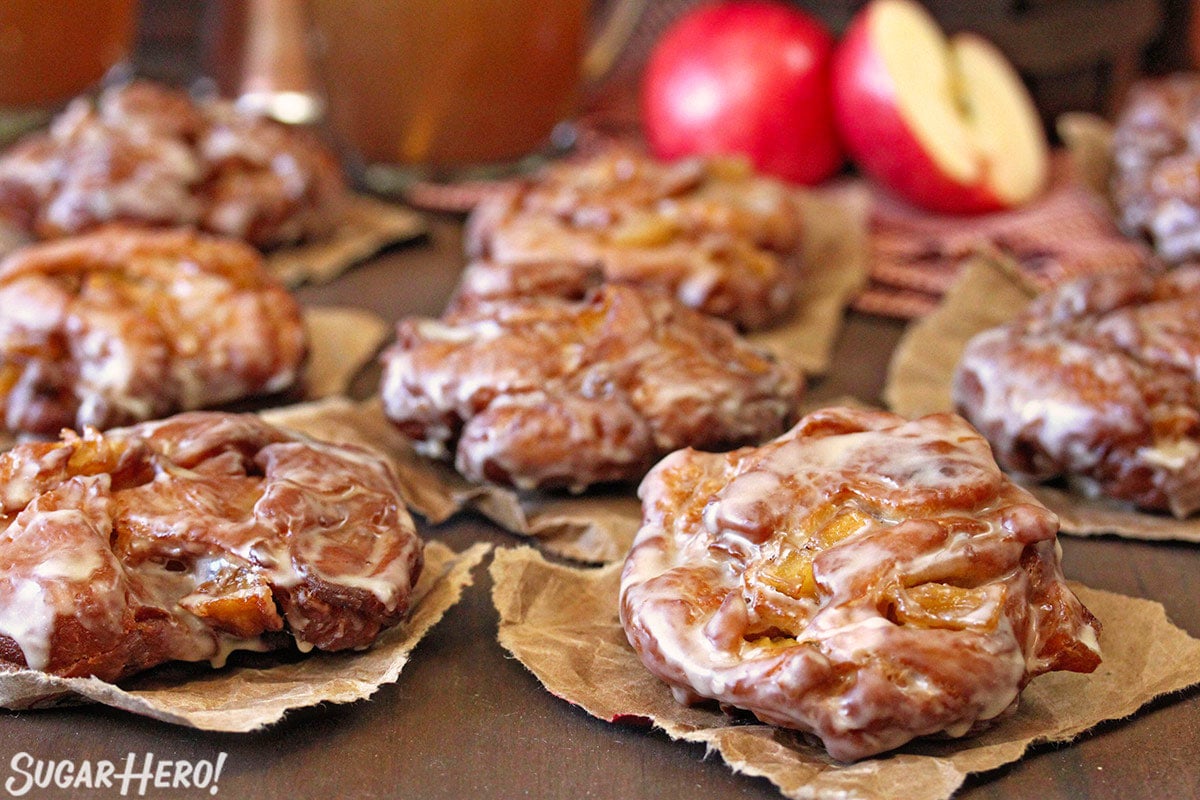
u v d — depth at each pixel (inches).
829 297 26.6
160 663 19.8
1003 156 28.8
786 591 19.3
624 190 26.4
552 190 26.9
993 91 29.4
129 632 19.5
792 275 26.1
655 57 30.6
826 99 29.8
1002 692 18.9
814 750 19.1
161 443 20.5
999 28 30.1
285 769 19.2
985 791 19.0
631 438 22.0
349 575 19.8
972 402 23.0
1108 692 19.7
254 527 19.8
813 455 20.0
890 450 19.9
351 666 20.0
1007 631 19.0
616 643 20.3
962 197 28.8
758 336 25.6
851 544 19.2
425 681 20.1
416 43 28.4
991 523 19.3
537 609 20.7
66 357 23.3
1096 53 30.5
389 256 27.9
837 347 25.7
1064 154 31.1
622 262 25.2
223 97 32.2
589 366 22.4
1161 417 22.1
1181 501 22.1
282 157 27.4
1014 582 19.2
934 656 18.7
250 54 32.1
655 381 22.3
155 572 19.8
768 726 19.3
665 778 19.2
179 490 20.1
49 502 19.7
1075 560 21.7
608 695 19.7
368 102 29.1
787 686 18.7
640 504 22.3
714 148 29.9
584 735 19.6
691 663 19.1
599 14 32.6
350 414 23.5
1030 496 19.7
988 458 19.8
